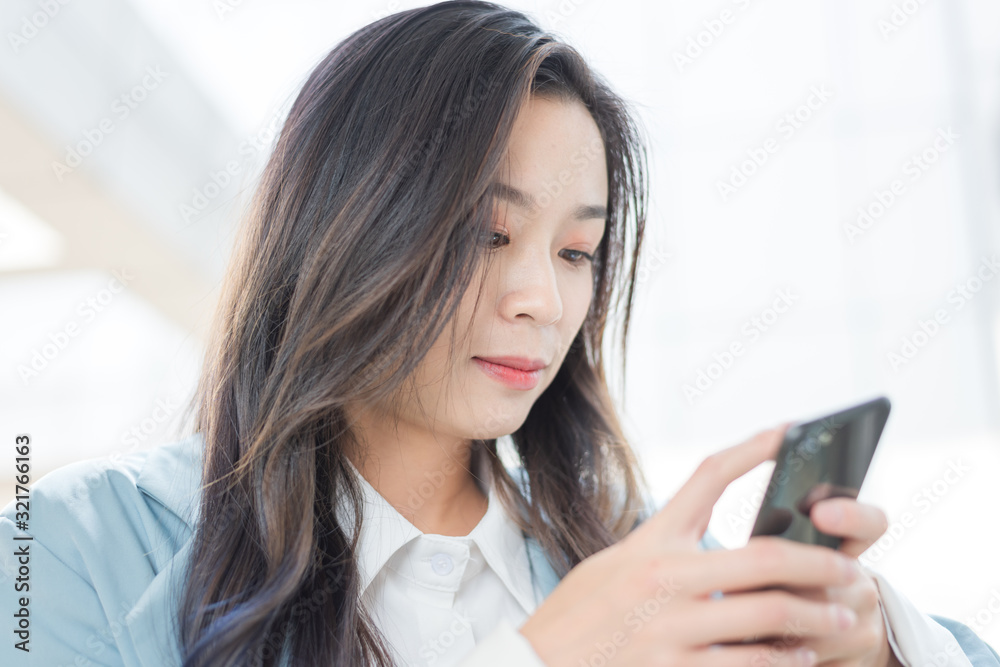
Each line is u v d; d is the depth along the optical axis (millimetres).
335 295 660
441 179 645
